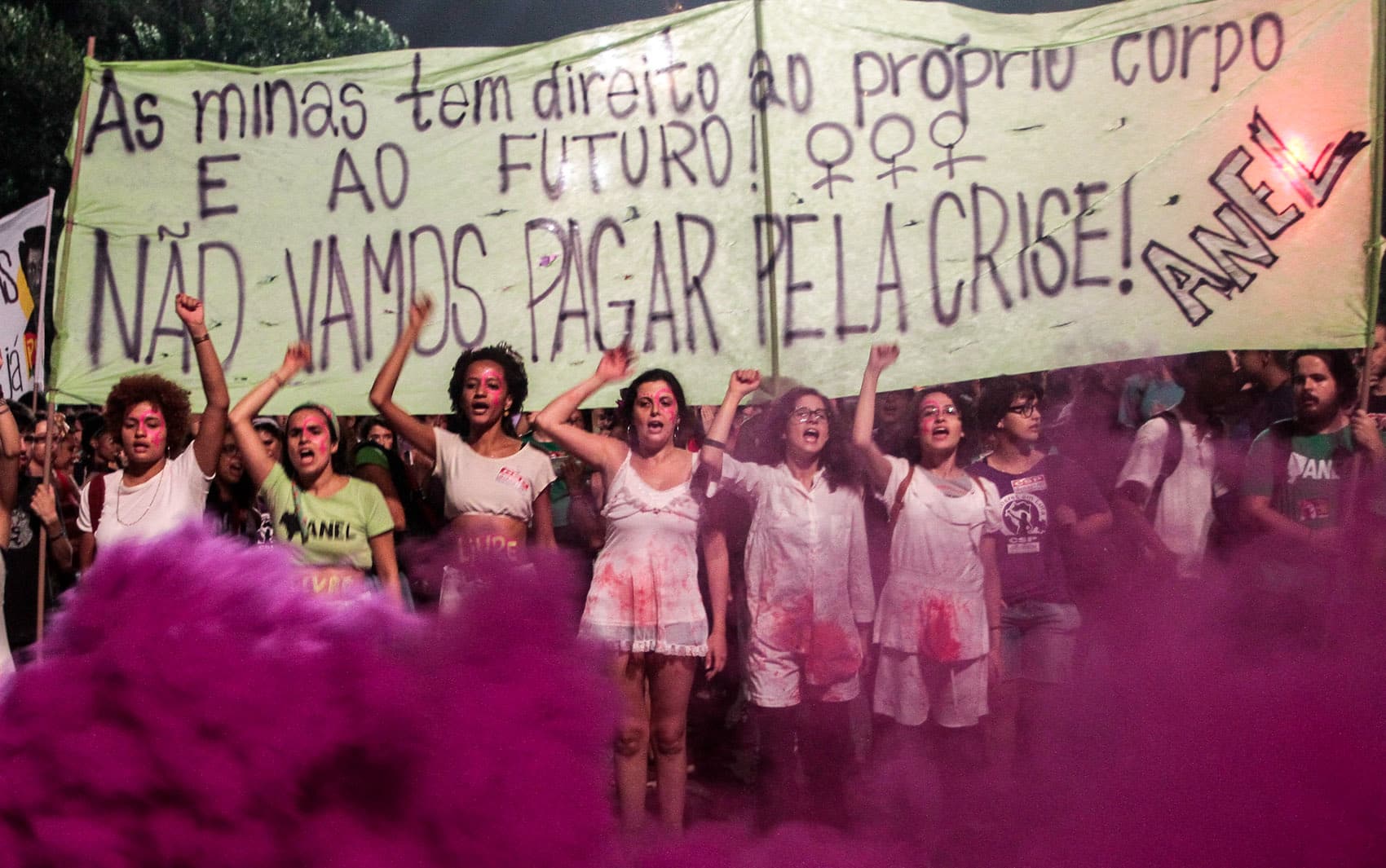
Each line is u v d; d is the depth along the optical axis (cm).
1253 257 417
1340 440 399
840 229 428
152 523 401
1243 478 404
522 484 407
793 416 389
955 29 425
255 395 418
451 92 438
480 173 438
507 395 419
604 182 435
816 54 428
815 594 380
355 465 452
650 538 376
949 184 425
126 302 437
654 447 387
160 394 414
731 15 430
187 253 438
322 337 438
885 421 484
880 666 381
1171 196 420
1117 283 421
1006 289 424
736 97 430
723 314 430
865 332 426
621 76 434
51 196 451
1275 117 417
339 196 439
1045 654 374
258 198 440
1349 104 414
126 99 439
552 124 436
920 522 379
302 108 439
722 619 398
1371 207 414
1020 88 424
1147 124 421
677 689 370
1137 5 420
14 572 459
